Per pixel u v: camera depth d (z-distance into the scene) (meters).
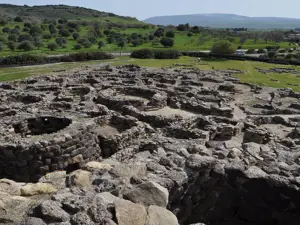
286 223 11.44
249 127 24.75
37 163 16.08
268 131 23.45
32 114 21.27
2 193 10.17
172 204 11.06
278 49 114.31
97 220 8.52
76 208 8.87
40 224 8.16
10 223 8.59
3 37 108.94
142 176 11.16
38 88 36.75
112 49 107.56
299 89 50.53
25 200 9.88
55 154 16.45
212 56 94.38
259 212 11.77
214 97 36.50
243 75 63.34
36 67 65.38
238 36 162.38
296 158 14.14
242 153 14.23
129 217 8.84
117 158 14.78
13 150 15.88
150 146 16.62
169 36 145.00
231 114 29.73
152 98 31.66
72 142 17.11
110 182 10.52
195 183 11.90
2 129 18.53
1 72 58.00
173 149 14.96
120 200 9.37
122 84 40.59
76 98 32.84
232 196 12.10
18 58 69.12
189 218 11.90
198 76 54.66
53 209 8.70
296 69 75.00
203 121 24.31
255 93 45.41
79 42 113.94
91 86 38.94
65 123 20.38
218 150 14.73
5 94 31.47
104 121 22.47
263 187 11.54
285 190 11.22
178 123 22.70
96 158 19.11
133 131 20.48
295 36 185.38
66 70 59.50
